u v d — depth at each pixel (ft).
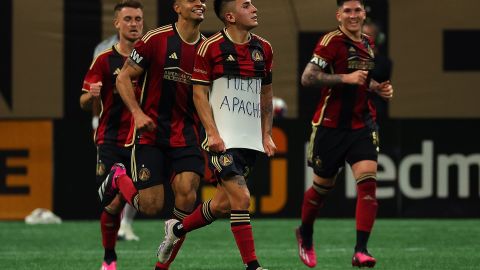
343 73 83.76
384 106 135.13
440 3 135.44
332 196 134.62
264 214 133.69
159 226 127.03
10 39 133.69
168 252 73.05
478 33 135.64
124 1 85.15
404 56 135.74
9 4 133.59
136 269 84.07
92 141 133.90
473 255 94.38
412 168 134.92
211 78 70.03
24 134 133.59
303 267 85.76
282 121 133.59
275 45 134.41
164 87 72.84
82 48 134.21
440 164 134.92
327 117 84.07
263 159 133.59
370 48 84.64
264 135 72.43
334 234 116.37
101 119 84.89
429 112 135.95
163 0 132.46
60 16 133.80
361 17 83.61
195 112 74.13
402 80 135.74
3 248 102.63
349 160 83.76
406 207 135.13
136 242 108.58
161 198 73.51
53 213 133.90
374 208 81.97
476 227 124.36
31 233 118.32
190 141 73.36
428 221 132.36
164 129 73.10
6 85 133.90
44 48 133.90
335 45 83.30
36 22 133.69
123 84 72.23
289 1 134.10
